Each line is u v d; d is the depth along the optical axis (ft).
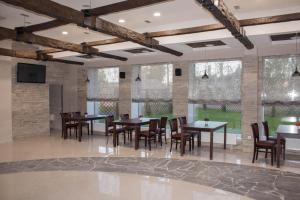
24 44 28.22
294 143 21.52
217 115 26.04
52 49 25.96
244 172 16.90
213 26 17.35
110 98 32.01
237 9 16.81
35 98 30.04
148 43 19.88
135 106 30.76
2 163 18.85
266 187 14.28
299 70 21.44
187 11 17.47
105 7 13.53
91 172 16.97
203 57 25.22
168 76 27.89
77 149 23.45
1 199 12.50
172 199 12.77
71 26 20.66
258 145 19.03
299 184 14.71
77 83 34.32
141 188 14.23
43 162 19.20
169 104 28.43
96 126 33.22
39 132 30.37
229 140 24.18
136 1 12.75
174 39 21.07
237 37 16.99
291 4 15.94
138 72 29.78
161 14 18.08
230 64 24.48
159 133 25.27
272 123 23.06
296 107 22.08
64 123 28.63
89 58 30.48
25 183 14.83
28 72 28.89
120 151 22.76
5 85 26.23
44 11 11.62
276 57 22.25
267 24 17.42
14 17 18.61
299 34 17.97
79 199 12.63
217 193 13.51
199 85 25.98
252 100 22.67
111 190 13.89
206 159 20.15
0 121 25.96
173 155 21.43
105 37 24.30
